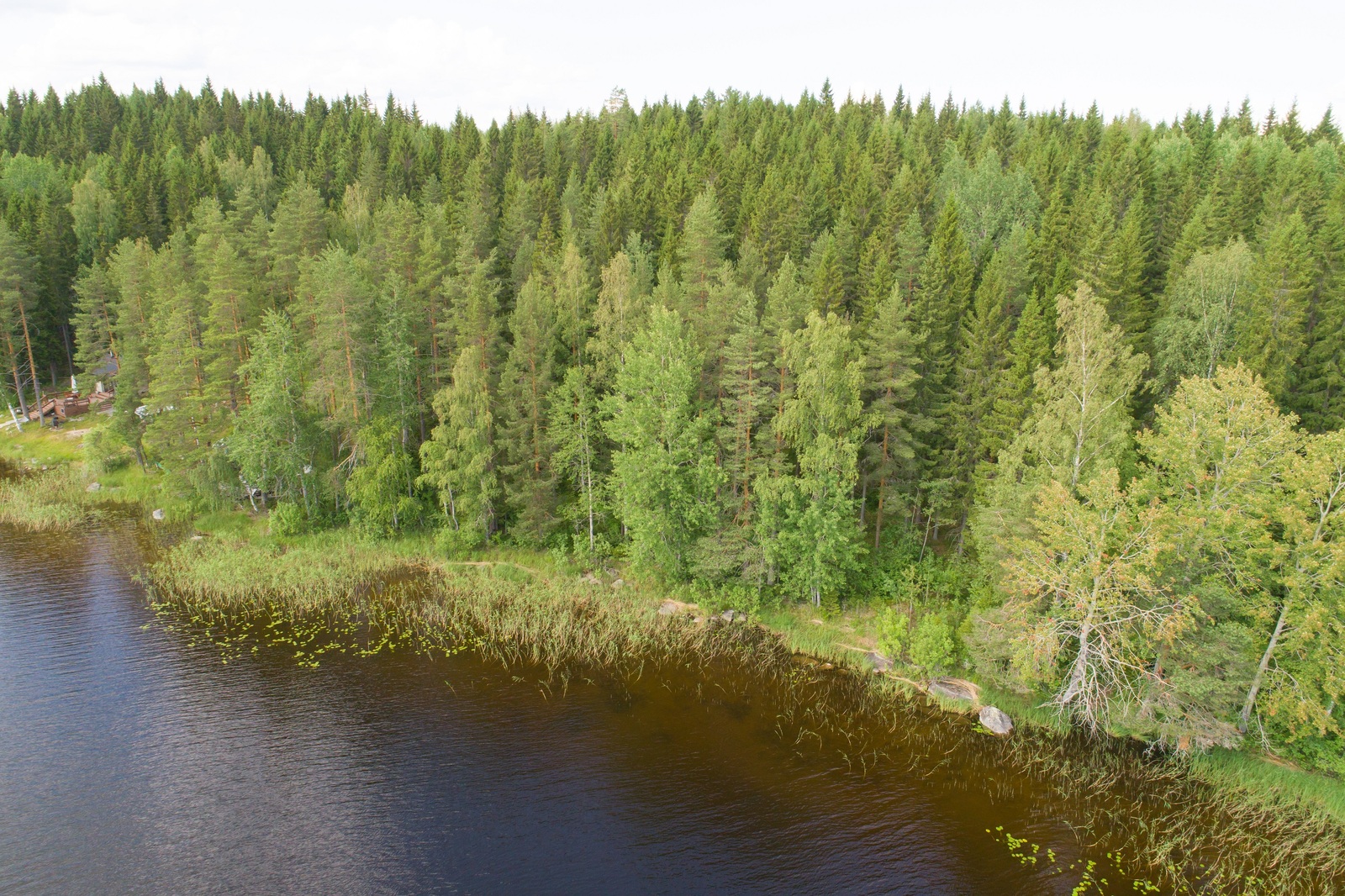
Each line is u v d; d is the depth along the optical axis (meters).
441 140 121.31
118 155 126.12
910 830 27.73
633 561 45.66
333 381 52.09
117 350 68.19
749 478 44.78
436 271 56.09
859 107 126.44
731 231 73.06
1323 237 47.53
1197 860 26.16
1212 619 30.33
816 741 33.03
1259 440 29.61
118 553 50.91
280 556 50.47
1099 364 35.22
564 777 30.52
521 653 40.19
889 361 42.66
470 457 48.75
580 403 48.78
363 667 38.50
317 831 27.20
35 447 70.50
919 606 43.31
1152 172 74.62
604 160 103.62
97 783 29.22
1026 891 24.88
